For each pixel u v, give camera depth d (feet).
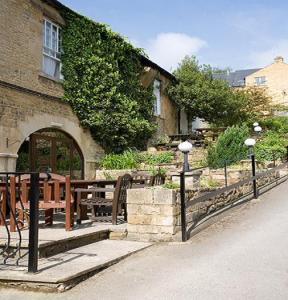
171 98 71.05
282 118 89.76
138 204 22.75
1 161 34.37
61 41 43.32
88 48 45.73
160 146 58.54
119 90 50.67
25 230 22.02
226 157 46.78
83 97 44.86
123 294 14.52
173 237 21.83
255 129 64.23
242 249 19.20
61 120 42.29
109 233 23.29
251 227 23.88
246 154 47.37
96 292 14.88
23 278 15.40
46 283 15.15
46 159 40.78
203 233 23.22
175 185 25.38
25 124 37.27
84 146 45.98
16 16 36.96
